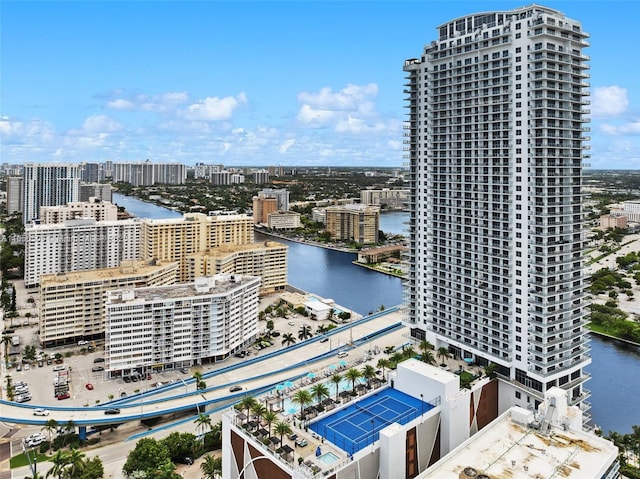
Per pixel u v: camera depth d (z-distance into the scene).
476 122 194.12
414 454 134.25
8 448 173.88
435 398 146.00
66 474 146.38
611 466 113.75
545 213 172.75
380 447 126.12
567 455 114.81
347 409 144.75
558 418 127.50
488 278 191.88
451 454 115.19
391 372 168.25
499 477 106.94
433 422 141.12
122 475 155.00
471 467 110.75
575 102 182.12
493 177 189.00
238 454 134.75
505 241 185.25
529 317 178.12
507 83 182.75
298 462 117.62
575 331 187.25
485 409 180.12
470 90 195.50
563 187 178.50
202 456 166.12
